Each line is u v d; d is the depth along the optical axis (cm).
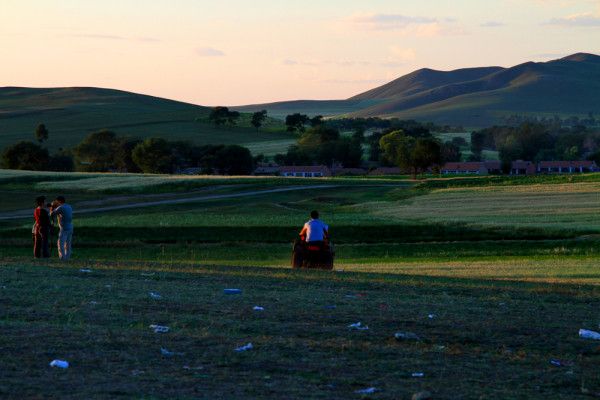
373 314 2164
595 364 1675
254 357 1600
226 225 8656
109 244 7394
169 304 2242
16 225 9688
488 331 1970
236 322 1983
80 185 14875
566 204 10412
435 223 8494
